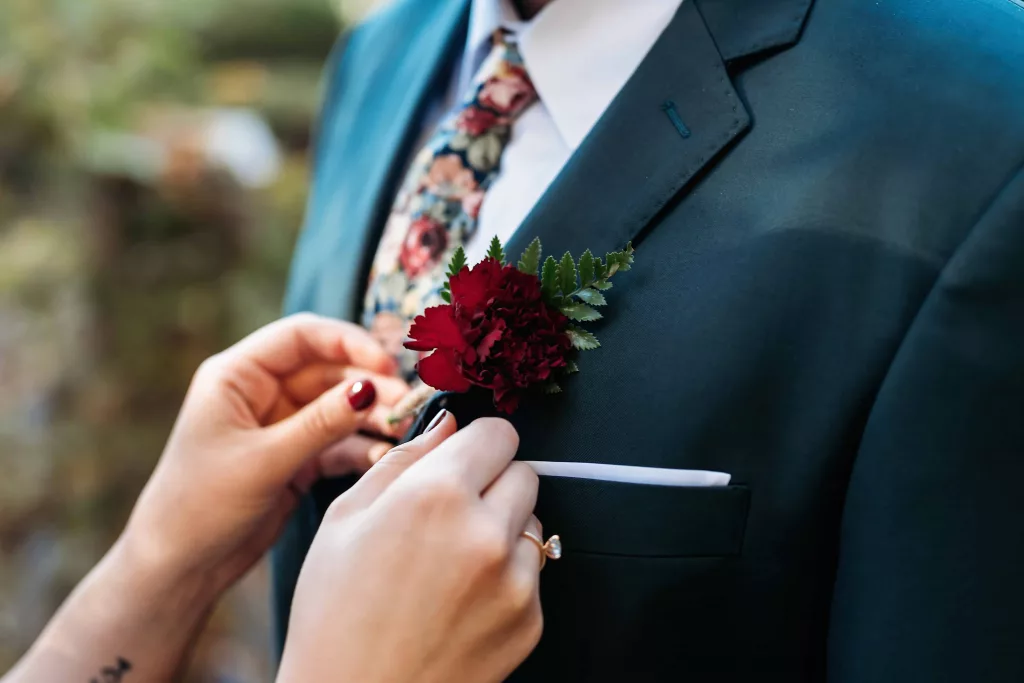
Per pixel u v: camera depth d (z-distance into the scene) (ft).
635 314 1.53
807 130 1.49
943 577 1.37
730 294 1.48
